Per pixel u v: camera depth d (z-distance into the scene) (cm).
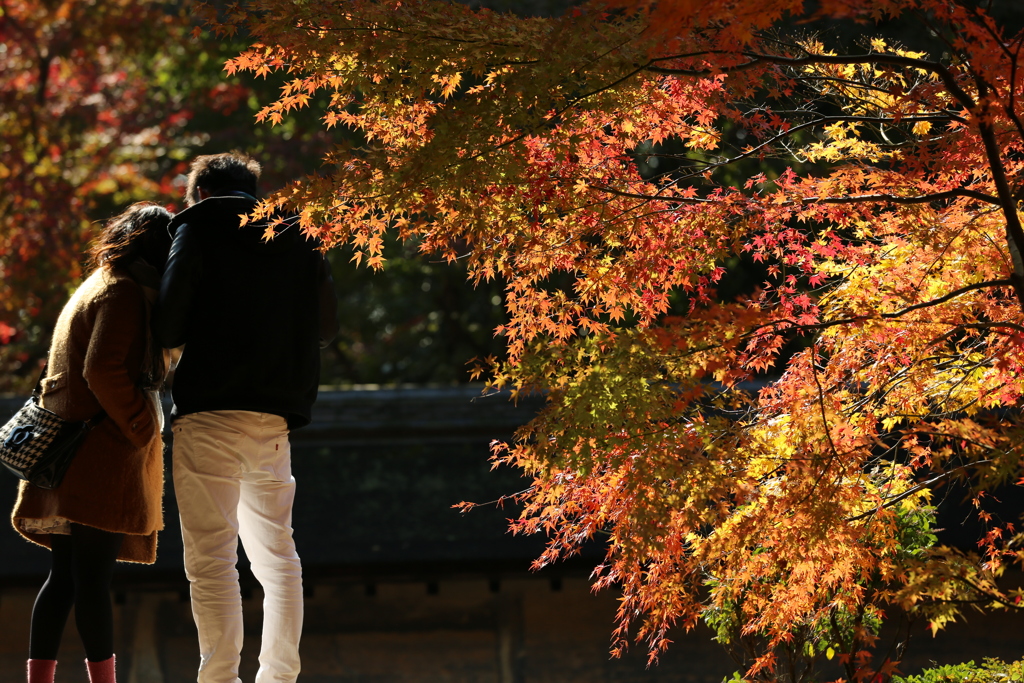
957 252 417
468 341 2452
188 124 2291
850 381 403
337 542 1318
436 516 1361
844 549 379
